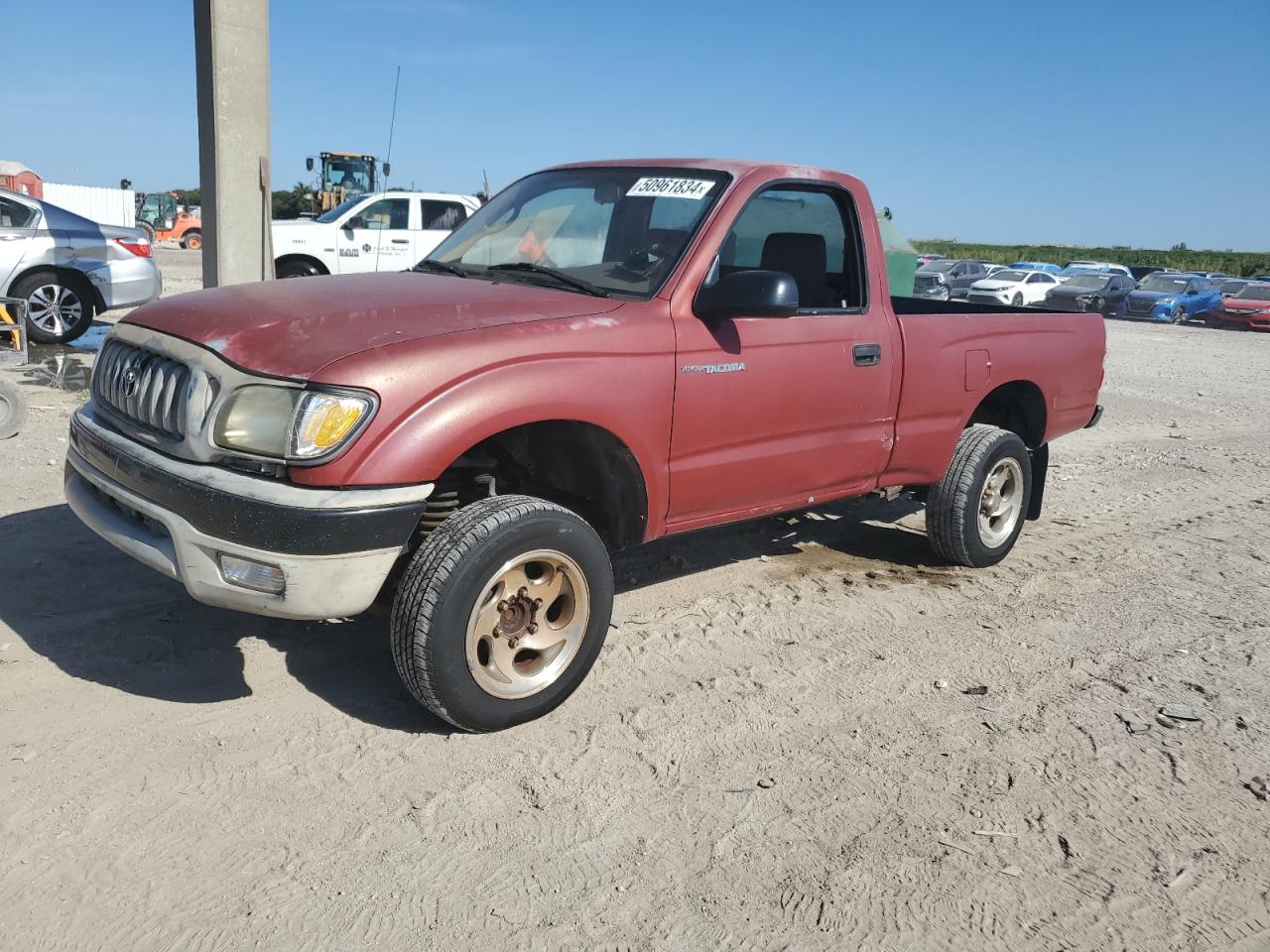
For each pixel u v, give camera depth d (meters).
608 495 3.81
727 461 4.09
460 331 3.32
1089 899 2.76
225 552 3.02
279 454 3.03
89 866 2.64
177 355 3.25
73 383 8.66
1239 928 2.68
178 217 44.06
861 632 4.55
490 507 3.27
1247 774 3.46
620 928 2.55
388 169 6.32
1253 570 5.78
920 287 32.41
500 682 3.37
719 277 4.40
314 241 15.49
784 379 4.19
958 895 2.74
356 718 3.48
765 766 3.34
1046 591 5.26
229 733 3.32
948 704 3.87
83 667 3.67
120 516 3.41
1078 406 5.97
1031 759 3.48
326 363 3.06
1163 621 4.88
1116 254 73.94
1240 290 29.58
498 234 4.57
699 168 4.32
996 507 5.52
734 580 5.14
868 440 4.70
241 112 8.57
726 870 2.80
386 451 3.04
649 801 3.10
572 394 3.44
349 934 2.47
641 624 4.47
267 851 2.75
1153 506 7.32
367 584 3.11
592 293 3.92
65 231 10.98
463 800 3.04
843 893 2.73
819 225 4.59
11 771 3.01
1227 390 14.62
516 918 2.56
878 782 3.28
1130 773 3.42
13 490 5.54
